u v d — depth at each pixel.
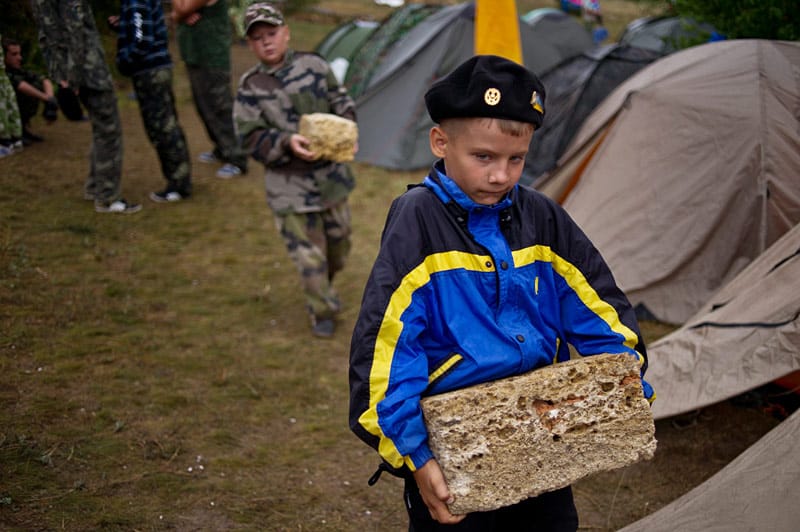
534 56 10.80
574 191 5.85
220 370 4.45
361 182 8.48
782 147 5.06
